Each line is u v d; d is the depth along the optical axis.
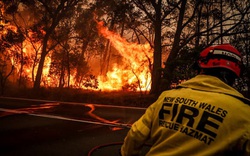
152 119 1.84
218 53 1.71
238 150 1.46
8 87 25.00
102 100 15.38
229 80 1.70
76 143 5.73
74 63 24.61
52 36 23.14
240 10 16.50
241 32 15.73
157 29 17.78
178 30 17.17
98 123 8.07
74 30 26.02
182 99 1.71
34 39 24.53
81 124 7.89
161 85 14.84
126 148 1.88
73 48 26.23
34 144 5.60
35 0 23.48
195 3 18.19
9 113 9.71
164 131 1.68
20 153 4.99
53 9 25.12
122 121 8.55
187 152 1.51
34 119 8.55
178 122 1.64
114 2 21.27
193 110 1.61
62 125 7.69
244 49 16.09
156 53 17.56
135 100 14.79
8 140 5.89
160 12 17.97
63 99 16.44
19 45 25.61
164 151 1.61
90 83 21.67
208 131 1.50
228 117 1.49
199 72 1.87
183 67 14.17
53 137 6.22
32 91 20.23
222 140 1.46
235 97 1.58
